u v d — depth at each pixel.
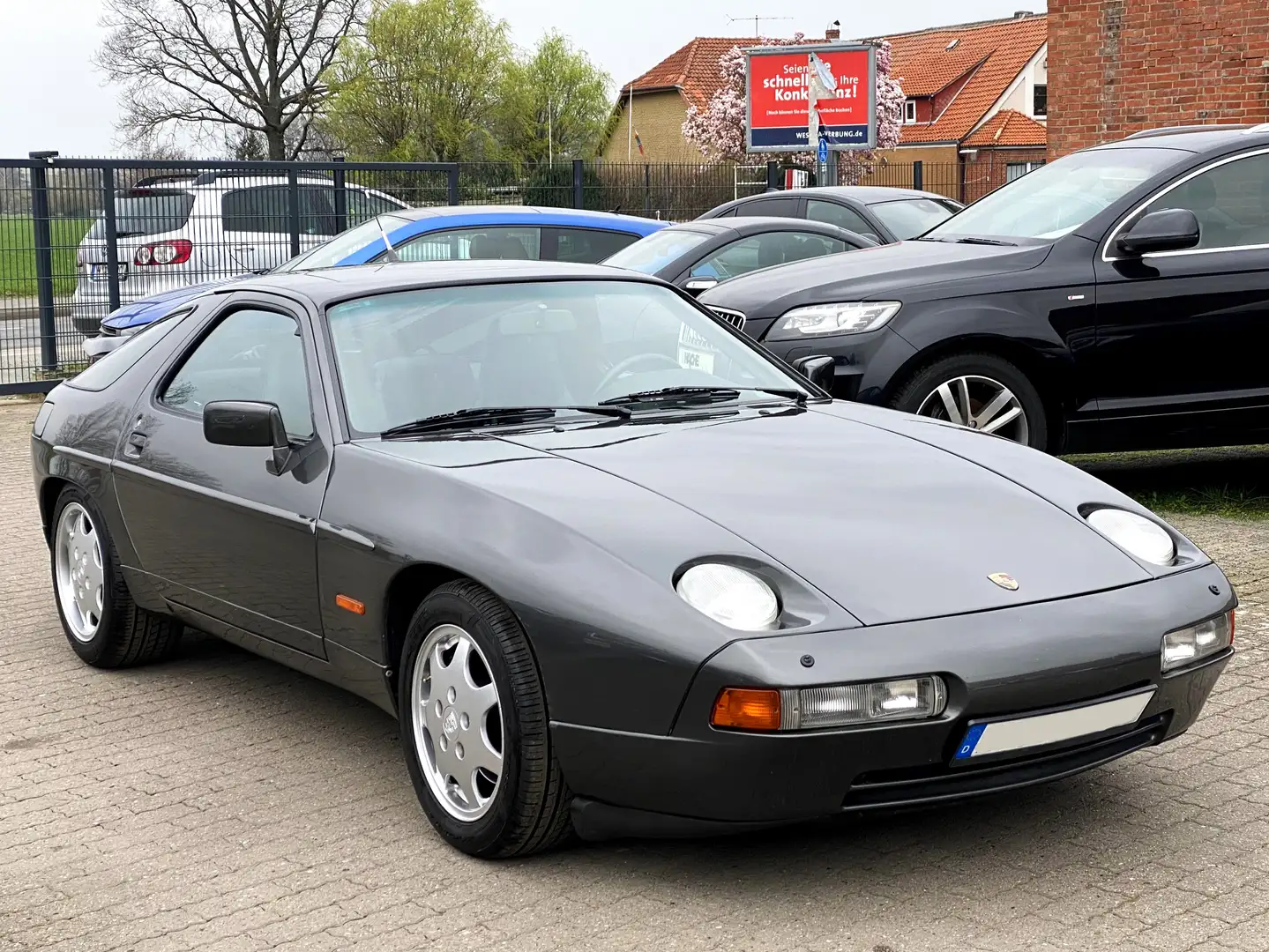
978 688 3.09
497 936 3.16
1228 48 14.12
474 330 4.41
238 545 4.39
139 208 14.09
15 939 3.26
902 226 11.93
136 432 5.03
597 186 20.62
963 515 3.56
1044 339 6.93
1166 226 6.80
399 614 3.83
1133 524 3.71
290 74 52.28
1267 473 8.17
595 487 3.57
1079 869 3.41
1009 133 67.06
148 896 3.46
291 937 3.20
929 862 3.47
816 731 3.02
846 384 6.95
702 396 4.41
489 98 58.25
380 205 15.02
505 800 3.39
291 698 5.02
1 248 13.76
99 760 4.45
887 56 51.84
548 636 3.26
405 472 3.80
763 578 3.21
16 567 7.12
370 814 3.92
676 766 3.12
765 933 3.13
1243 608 5.58
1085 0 15.02
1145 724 3.45
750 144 40.41
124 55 51.22
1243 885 3.30
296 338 4.46
